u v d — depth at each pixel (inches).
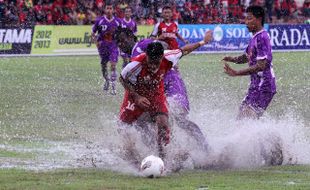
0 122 958.4
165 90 717.3
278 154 688.4
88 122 967.0
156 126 661.3
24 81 1510.8
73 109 1096.8
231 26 2447.1
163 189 557.3
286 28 2516.0
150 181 591.5
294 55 2347.4
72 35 2295.8
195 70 1763.0
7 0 2390.5
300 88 1416.1
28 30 2231.8
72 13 2551.7
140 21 2501.2
